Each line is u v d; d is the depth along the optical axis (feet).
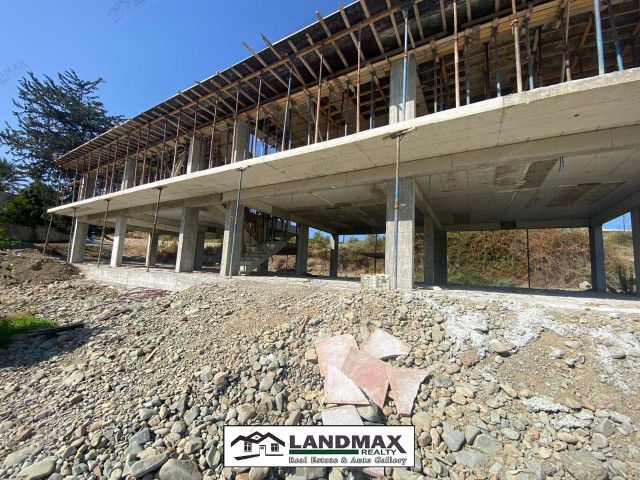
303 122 41.19
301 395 12.79
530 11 21.81
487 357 14.44
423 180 32.01
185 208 47.52
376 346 14.93
